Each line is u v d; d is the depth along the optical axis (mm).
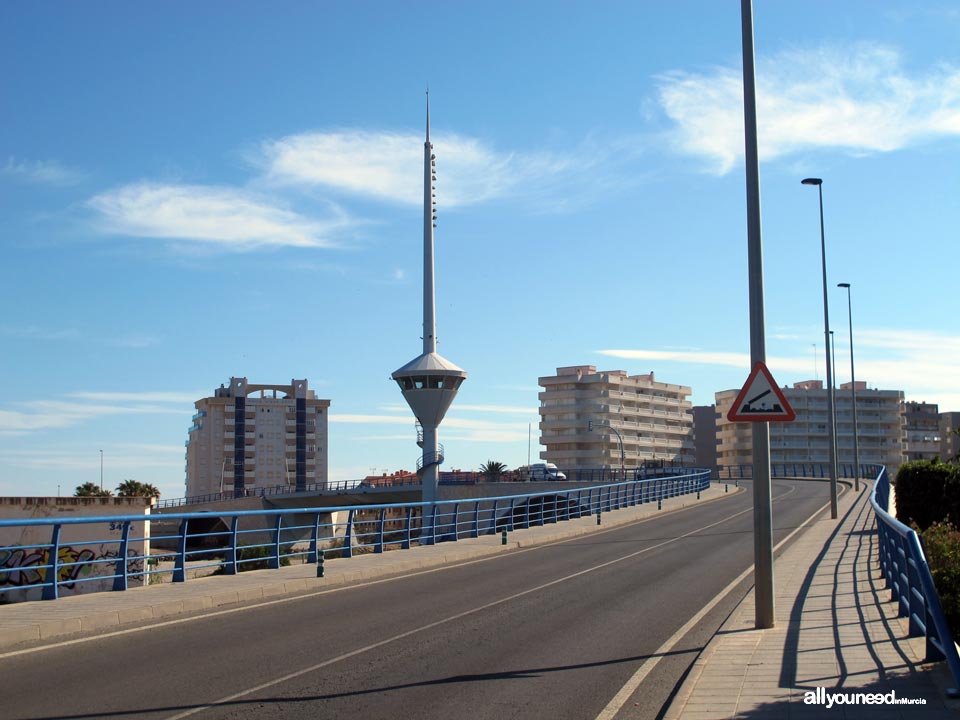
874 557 20484
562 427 145125
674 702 8398
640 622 13883
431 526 29359
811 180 45188
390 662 10953
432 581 20047
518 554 26828
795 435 138250
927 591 8430
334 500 98688
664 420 155125
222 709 8680
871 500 18703
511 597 17016
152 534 98062
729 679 9273
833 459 36125
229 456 146000
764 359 12656
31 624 12625
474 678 10047
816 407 139750
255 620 14359
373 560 23234
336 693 9344
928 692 8250
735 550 25562
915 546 8930
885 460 140375
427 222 76500
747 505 49156
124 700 9031
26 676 10133
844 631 11641
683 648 11781
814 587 16219
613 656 11273
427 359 73562
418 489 86125
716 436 159375
